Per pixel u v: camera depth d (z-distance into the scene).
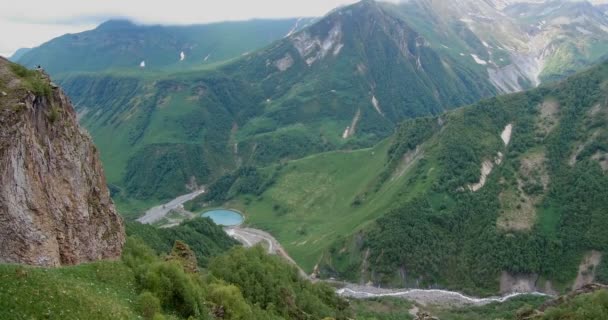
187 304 76.12
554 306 159.12
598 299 137.00
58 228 75.25
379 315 180.62
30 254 69.75
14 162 69.12
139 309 68.31
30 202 71.00
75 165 80.56
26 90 73.12
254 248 156.62
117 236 89.06
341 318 144.00
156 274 75.62
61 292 59.12
